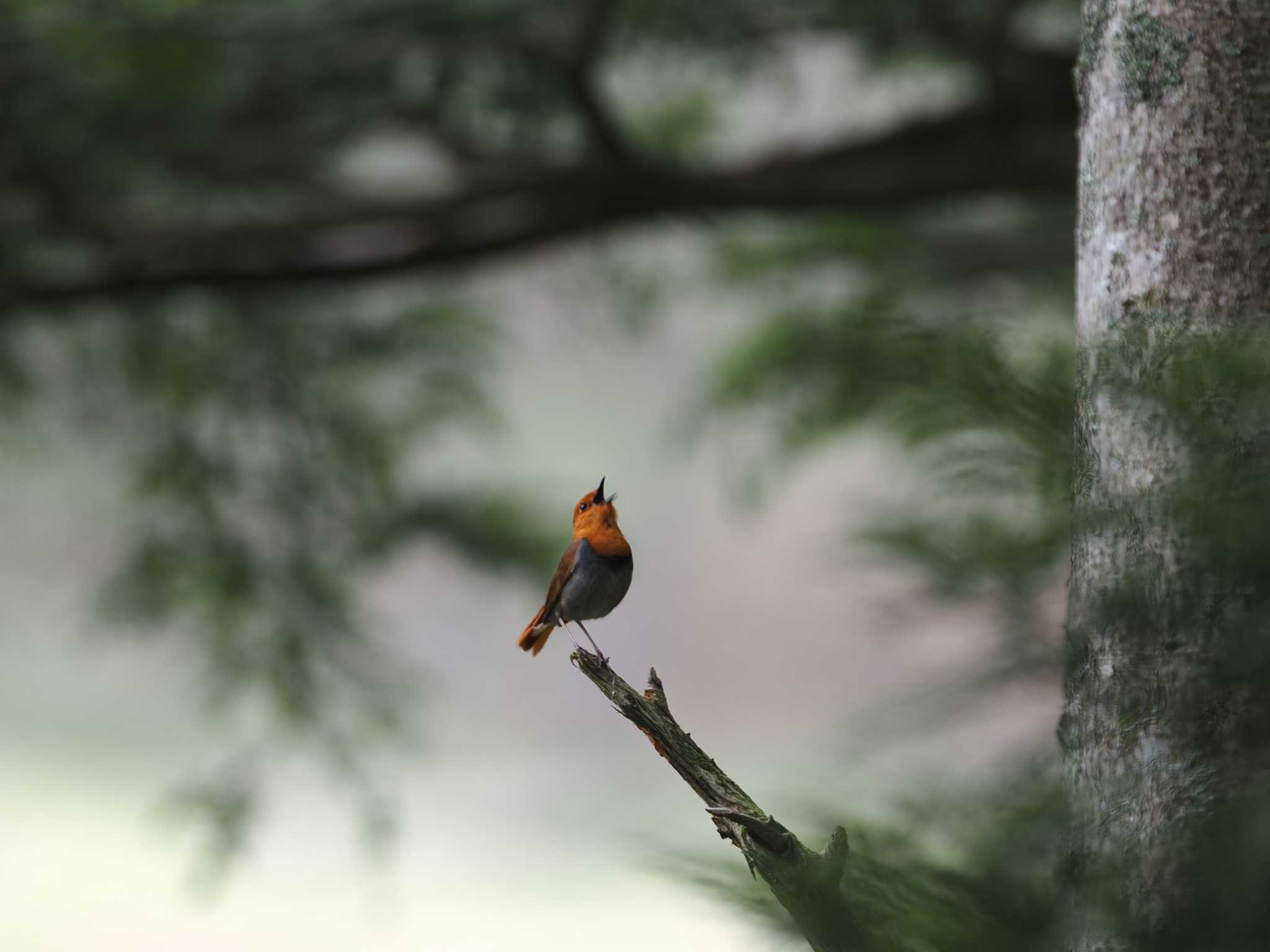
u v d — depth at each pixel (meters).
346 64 9.61
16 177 10.41
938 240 12.04
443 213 11.54
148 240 11.47
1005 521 3.30
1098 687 2.74
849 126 12.50
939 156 11.45
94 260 11.59
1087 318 3.22
